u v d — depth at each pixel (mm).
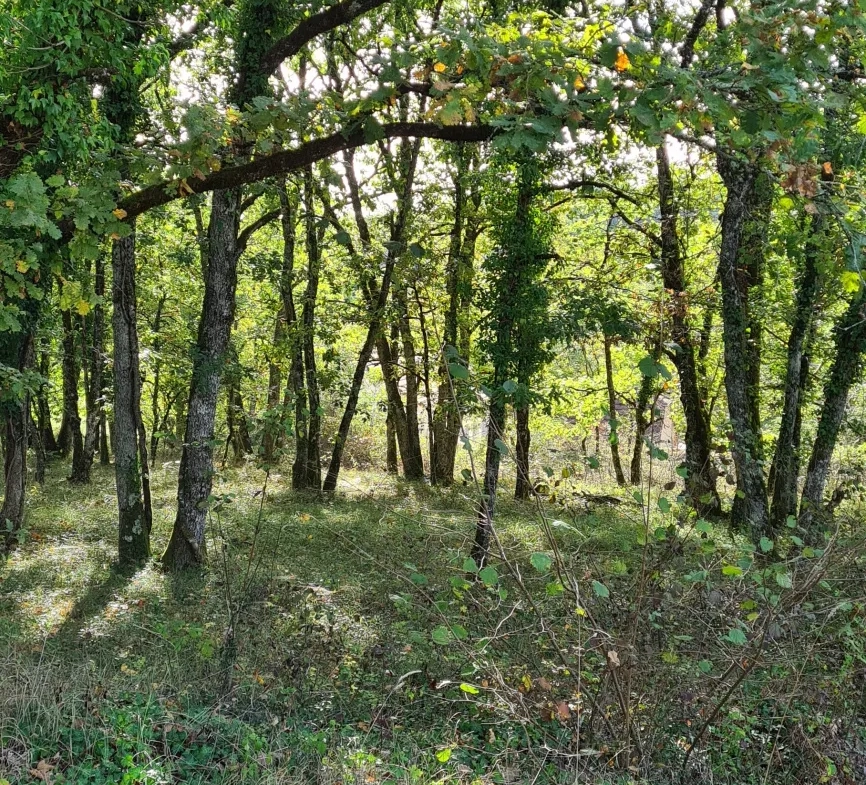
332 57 17125
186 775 4523
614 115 4699
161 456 29203
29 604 9570
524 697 5004
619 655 5055
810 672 5941
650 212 18781
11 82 5418
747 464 14094
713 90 4465
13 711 5066
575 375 26000
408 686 6492
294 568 10992
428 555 9430
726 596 5719
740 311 14758
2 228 6293
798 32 4320
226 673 6375
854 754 5516
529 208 12016
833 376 15852
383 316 19438
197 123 5926
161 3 6594
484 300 12047
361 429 32656
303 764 4887
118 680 6168
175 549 11656
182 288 22484
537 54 4684
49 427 28016
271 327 23062
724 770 5320
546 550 9469
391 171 19188
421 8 15336
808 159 4816
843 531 6930
